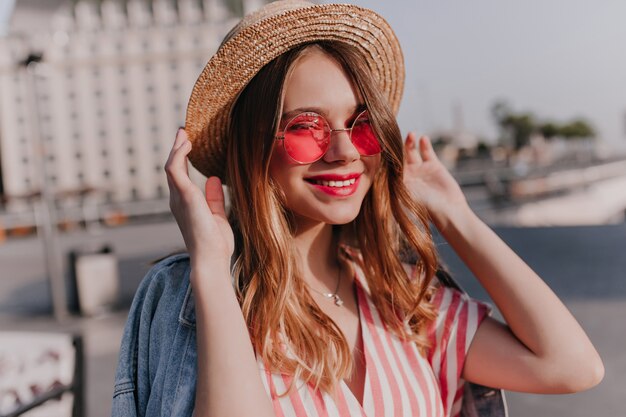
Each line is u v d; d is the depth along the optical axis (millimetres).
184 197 1155
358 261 1510
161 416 1124
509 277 1358
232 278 1292
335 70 1245
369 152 1269
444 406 1361
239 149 1320
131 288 8508
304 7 1225
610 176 28672
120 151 68875
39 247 18453
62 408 3113
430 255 1406
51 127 67500
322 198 1244
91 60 68188
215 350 1026
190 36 68938
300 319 1241
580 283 6684
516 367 1305
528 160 53094
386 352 1316
